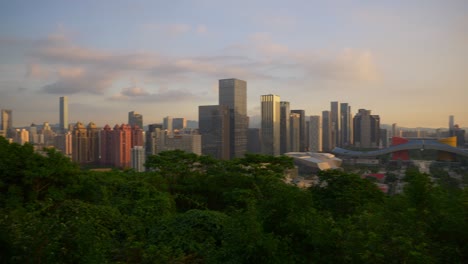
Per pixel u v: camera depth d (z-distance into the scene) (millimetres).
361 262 10664
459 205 12719
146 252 13016
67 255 9570
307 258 12008
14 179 18578
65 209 15805
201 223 16594
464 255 11562
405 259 10070
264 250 10859
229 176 27906
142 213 19344
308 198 13453
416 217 12414
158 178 27609
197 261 13828
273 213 12789
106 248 13227
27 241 9141
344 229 12203
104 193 21312
